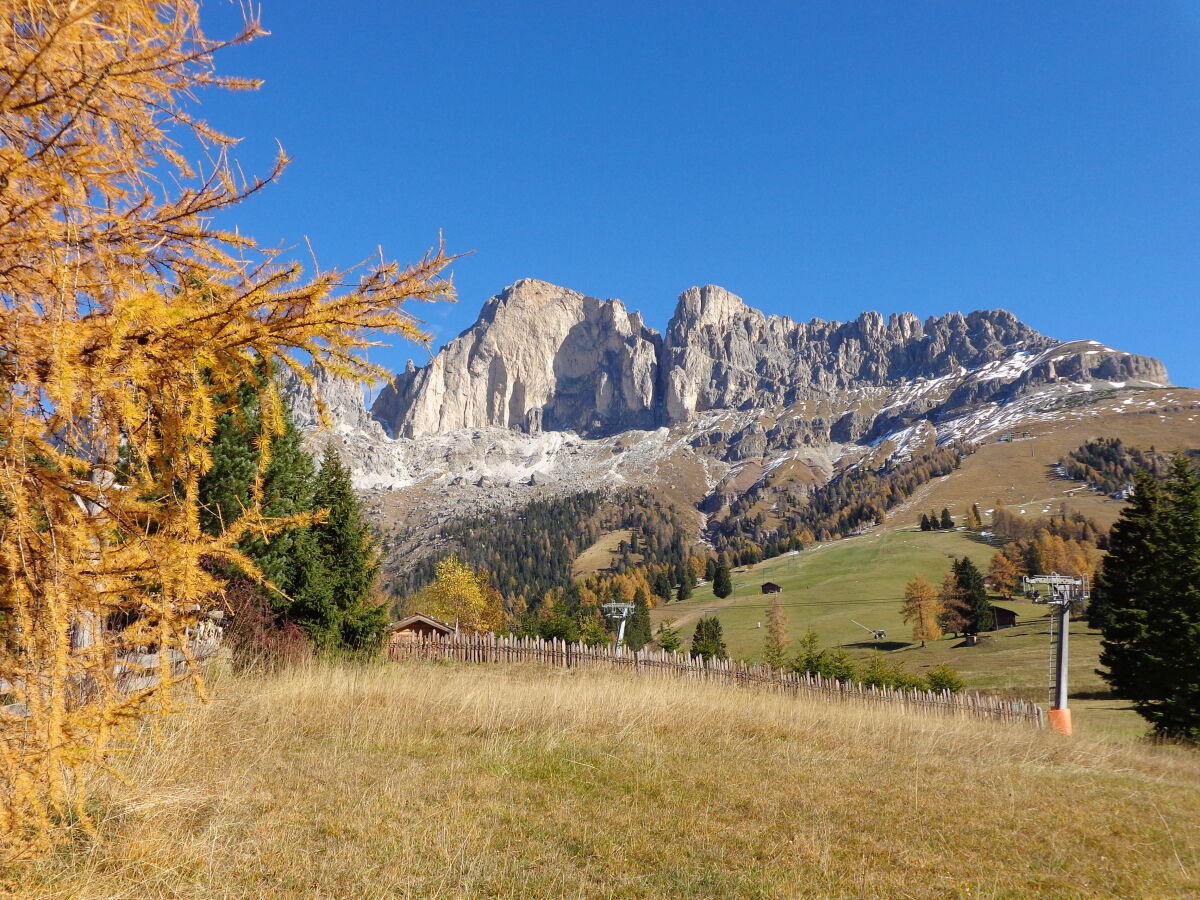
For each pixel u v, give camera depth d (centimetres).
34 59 229
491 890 528
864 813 784
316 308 277
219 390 291
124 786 586
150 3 260
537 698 1270
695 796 803
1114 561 3122
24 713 283
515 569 19488
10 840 280
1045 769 1151
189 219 282
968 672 5638
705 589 14112
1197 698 2261
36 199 240
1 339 250
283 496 1520
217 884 483
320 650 1638
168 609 282
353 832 610
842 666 4609
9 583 259
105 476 276
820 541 18325
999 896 581
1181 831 806
